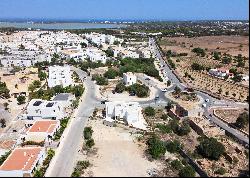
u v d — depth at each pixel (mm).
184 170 114312
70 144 140875
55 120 158125
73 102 192625
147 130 156625
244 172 119375
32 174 114938
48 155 128750
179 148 134750
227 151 135375
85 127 159500
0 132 154375
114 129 157500
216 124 164375
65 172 117750
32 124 159750
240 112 182500
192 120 167750
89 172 117125
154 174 116250
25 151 126250
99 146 138750
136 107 169875
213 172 119250
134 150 135375
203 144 132875
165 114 178625
